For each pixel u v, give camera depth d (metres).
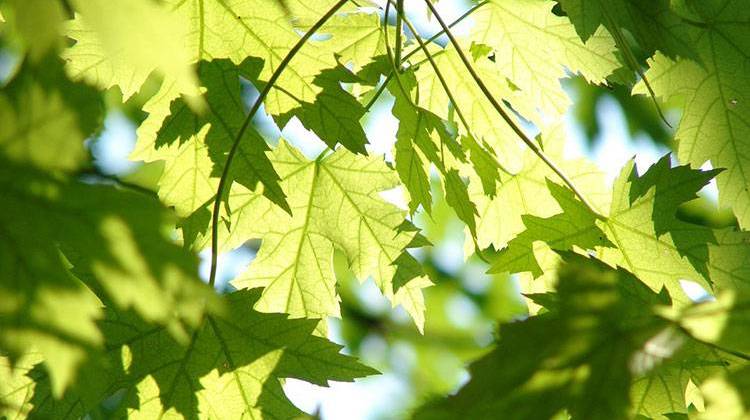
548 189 1.58
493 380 1.33
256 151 1.50
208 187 1.50
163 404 1.47
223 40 1.50
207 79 1.50
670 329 1.33
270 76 1.50
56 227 1.28
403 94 1.54
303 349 1.48
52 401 1.45
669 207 1.54
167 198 1.50
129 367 1.46
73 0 1.16
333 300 1.56
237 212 1.55
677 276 1.55
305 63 1.50
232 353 1.47
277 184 1.50
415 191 1.54
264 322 1.47
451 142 1.53
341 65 1.50
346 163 1.56
